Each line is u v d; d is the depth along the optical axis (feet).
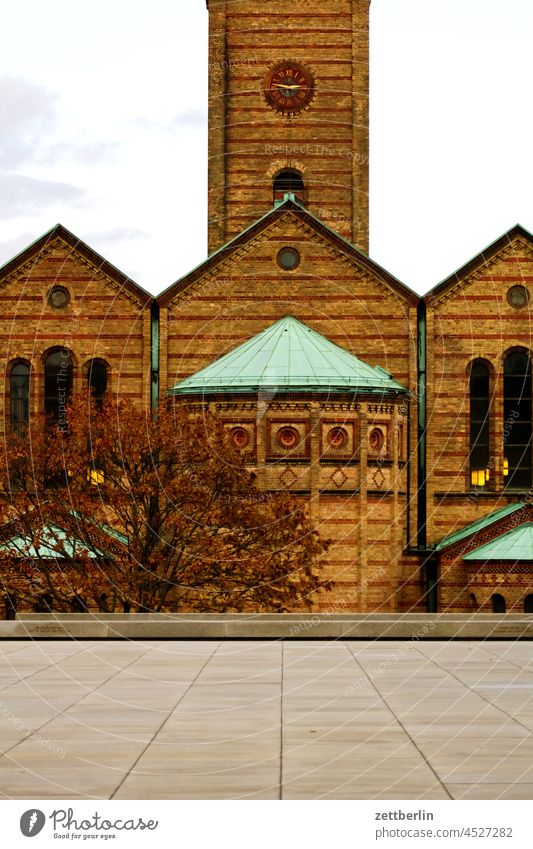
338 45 288.51
